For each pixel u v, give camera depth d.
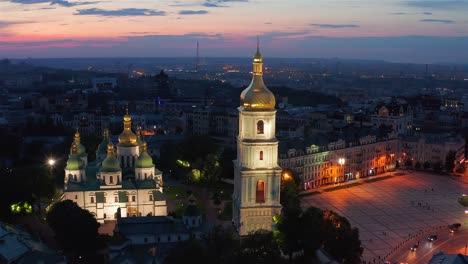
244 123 182.88
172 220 184.62
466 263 159.38
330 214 187.12
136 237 175.12
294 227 172.50
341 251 184.00
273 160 184.50
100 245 186.50
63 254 180.00
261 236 161.00
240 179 184.50
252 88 183.38
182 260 147.88
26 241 175.88
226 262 151.00
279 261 153.75
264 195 186.25
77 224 180.38
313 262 180.00
